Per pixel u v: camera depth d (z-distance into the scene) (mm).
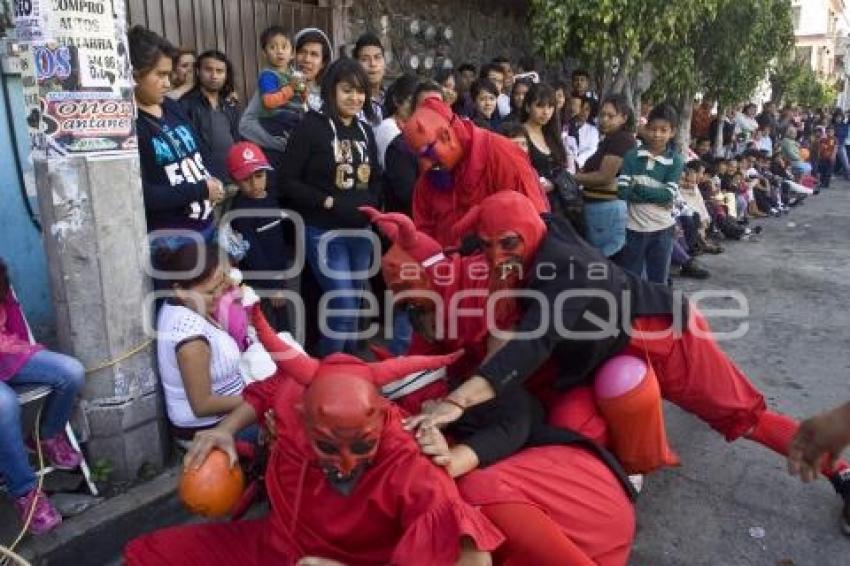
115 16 3004
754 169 12578
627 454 2811
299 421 2115
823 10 36906
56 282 3098
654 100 10516
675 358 2941
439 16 8609
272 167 4445
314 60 4910
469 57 9266
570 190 5320
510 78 7523
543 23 8305
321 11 7027
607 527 2428
